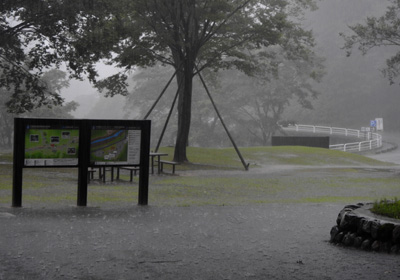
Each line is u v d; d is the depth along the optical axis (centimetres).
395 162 4125
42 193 1351
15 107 2895
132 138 1034
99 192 1421
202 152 3466
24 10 2628
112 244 637
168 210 970
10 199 1170
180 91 3238
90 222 792
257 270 533
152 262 555
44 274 496
